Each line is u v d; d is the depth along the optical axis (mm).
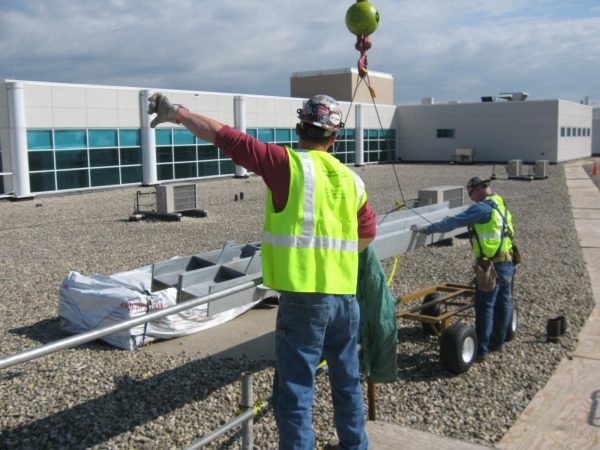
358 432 2816
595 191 22266
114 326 2336
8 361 1961
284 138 33219
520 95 42812
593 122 55719
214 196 21750
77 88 22984
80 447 3891
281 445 2533
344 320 2637
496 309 5641
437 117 43531
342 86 45344
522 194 21547
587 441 3947
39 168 22000
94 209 18203
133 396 4691
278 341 2568
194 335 6395
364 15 3482
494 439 4012
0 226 14797
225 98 29172
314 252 2473
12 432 4086
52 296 7957
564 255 10500
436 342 5656
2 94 21094
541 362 5441
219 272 4621
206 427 4168
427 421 4281
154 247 11609
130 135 25328
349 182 2604
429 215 7320
